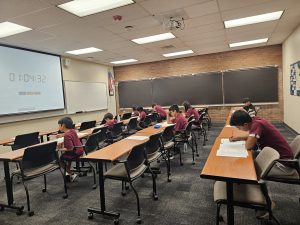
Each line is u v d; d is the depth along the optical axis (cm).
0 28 392
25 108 541
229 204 153
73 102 705
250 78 728
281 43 680
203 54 783
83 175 356
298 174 191
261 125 212
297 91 509
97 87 827
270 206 152
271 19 436
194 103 811
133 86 909
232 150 209
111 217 227
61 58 661
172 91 843
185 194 271
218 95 774
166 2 324
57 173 376
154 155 288
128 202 258
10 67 505
